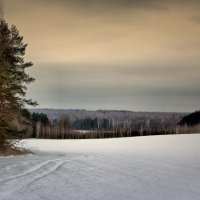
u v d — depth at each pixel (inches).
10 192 579.2
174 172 958.4
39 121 5625.0
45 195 573.3
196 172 963.3
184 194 622.8
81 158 1306.6
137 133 6269.7
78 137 5821.9
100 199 564.7
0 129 1290.6
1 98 1293.1
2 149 1307.8
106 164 1117.7
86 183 714.2
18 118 1363.2
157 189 671.8
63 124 5851.4
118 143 3260.3
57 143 3356.3
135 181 768.9
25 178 729.6
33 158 1181.1
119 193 620.4
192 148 2301.9
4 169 850.1
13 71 1434.5
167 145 2731.3
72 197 570.9
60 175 804.6
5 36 1428.4
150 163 1208.2
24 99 1414.9
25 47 1467.8
